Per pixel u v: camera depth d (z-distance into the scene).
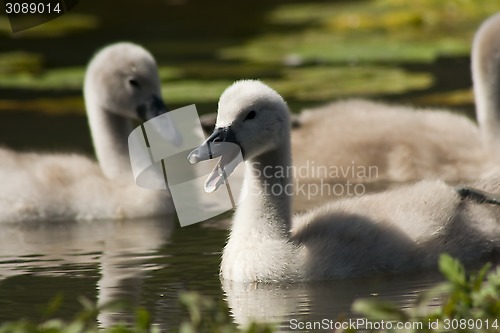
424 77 22.78
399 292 11.52
